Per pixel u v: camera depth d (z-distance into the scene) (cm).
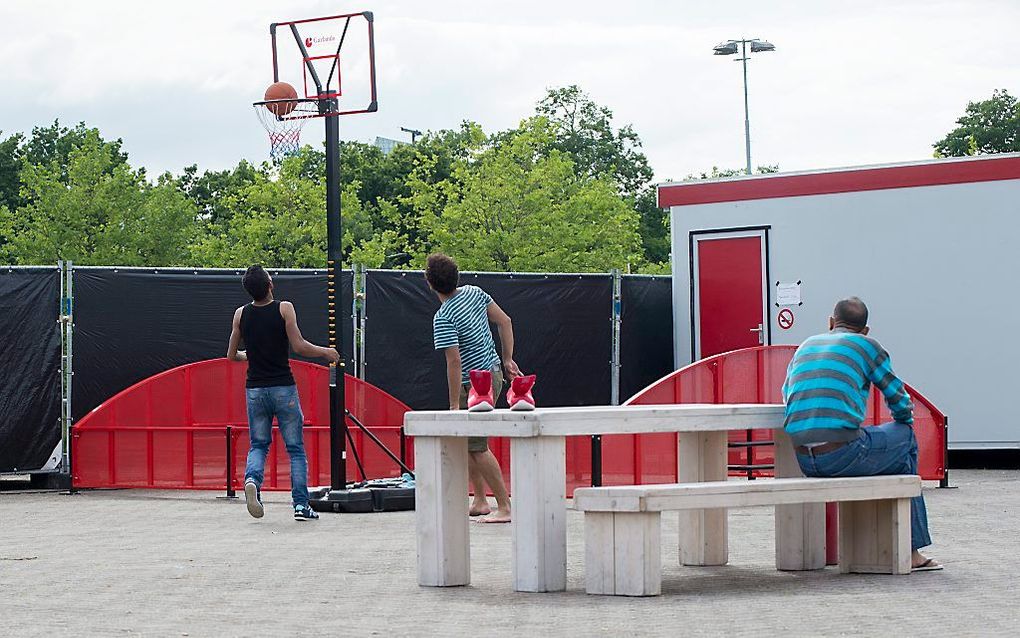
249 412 1267
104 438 1568
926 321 1877
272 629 682
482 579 874
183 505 1427
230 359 1276
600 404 2022
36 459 1650
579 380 2006
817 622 682
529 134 4759
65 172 5869
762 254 1992
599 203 4775
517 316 1969
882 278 1903
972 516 1240
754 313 2002
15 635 672
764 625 674
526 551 813
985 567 905
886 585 825
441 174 7319
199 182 7762
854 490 834
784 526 912
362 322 1828
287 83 1370
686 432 973
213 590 829
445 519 840
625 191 8688
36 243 4919
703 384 1428
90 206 4966
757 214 1995
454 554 842
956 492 1477
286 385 1262
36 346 1658
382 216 6762
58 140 7950
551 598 786
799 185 1959
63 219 4962
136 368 1709
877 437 877
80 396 1680
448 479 843
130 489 1614
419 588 834
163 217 5100
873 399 1508
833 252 1934
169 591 826
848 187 1925
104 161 5050
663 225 8356
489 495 1481
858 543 885
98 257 4909
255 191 5047
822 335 907
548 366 1986
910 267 1886
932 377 1870
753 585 836
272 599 790
